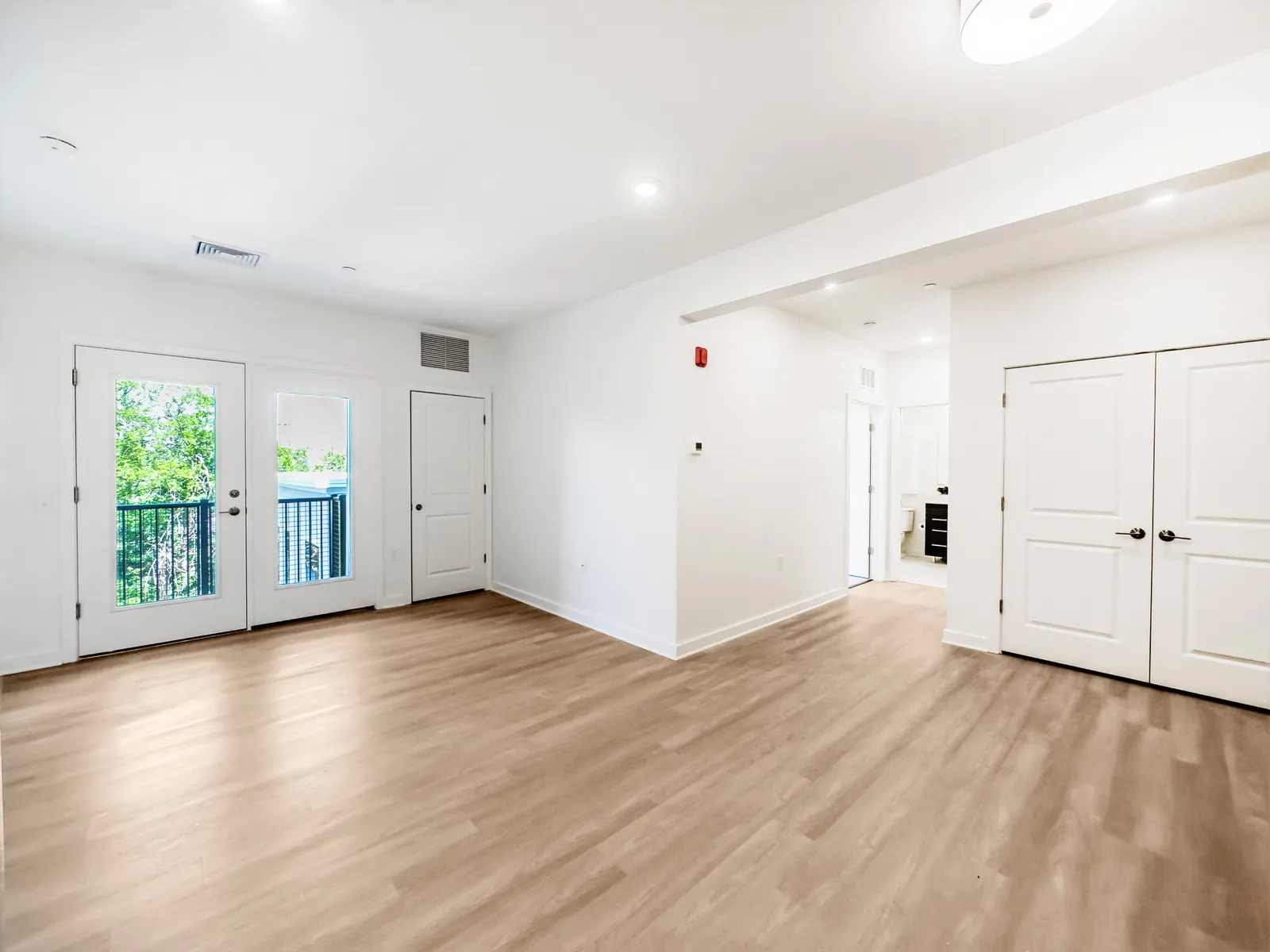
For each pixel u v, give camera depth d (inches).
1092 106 76.1
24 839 70.3
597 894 62.2
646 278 146.6
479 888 63.1
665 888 63.1
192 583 150.4
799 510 183.6
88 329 133.8
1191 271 115.0
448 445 202.2
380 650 143.9
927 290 150.3
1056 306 132.1
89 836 70.9
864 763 89.1
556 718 105.6
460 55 66.7
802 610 184.4
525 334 195.5
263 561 161.5
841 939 56.1
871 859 67.4
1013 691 117.3
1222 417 111.8
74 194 101.2
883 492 235.1
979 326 144.0
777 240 116.7
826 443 195.8
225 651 141.9
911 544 281.3
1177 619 116.6
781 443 174.7
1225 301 111.3
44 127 80.7
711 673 129.0
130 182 96.8
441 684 122.0
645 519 148.6
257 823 74.1
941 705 110.6
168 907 59.7
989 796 80.1
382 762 89.7
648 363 147.9
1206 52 65.6
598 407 164.2
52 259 129.3
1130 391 122.3
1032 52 61.4
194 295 148.4
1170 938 55.9
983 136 83.3
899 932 56.8
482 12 60.0
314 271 141.0
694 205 104.8
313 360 169.2
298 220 111.7
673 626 140.5
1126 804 77.7
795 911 59.7
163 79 70.7
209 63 67.8
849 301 161.9
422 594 196.2
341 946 55.2
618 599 156.6
